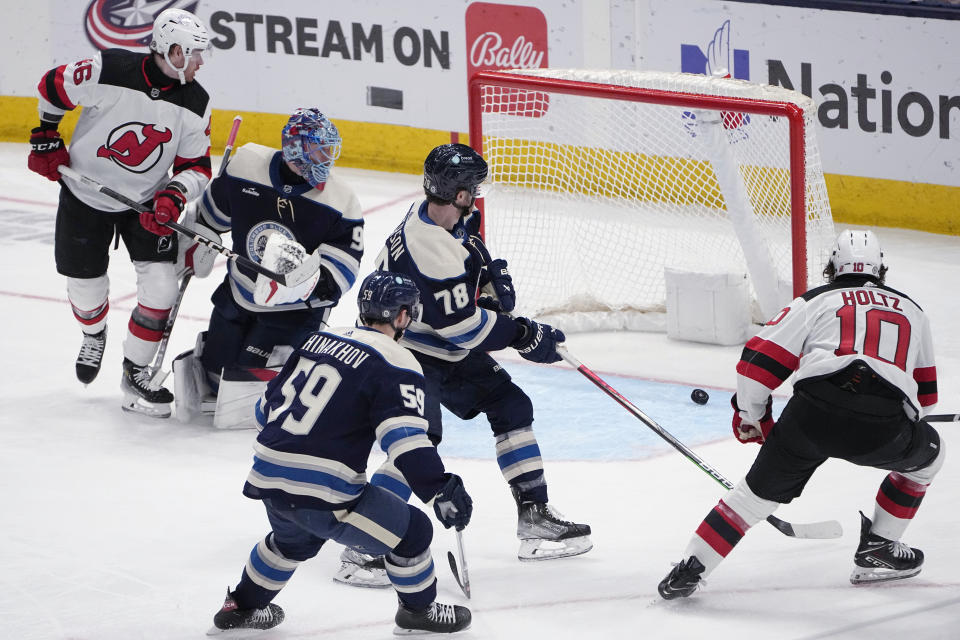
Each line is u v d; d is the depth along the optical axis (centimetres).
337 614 1097
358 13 2711
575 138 2295
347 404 961
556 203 2148
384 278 1003
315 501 966
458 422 1595
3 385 1691
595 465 1448
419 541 1015
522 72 1909
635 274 1995
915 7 2245
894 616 1066
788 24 2372
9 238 2342
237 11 2781
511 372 1778
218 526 1282
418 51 2686
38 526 1279
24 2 2859
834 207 2448
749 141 1945
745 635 1038
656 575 1162
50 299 2041
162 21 1479
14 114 2942
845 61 2344
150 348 1572
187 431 1555
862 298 1054
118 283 2116
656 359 1820
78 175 1516
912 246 2300
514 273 1991
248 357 1529
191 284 2142
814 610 1083
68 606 1111
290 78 2797
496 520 1305
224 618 1040
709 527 1078
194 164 1550
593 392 1694
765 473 1057
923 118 2306
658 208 2164
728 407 1625
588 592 1130
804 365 1041
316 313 1523
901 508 1100
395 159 2791
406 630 1046
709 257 1988
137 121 1509
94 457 1464
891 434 1030
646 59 2527
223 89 2838
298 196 1445
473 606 1108
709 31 2453
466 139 2692
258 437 990
